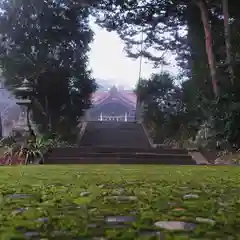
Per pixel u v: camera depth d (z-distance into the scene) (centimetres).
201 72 1658
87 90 1938
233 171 668
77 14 1756
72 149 1254
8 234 204
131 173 613
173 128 1878
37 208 281
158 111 1977
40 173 609
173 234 206
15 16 1722
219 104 1299
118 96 4747
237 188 412
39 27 1742
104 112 4672
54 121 1858
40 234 205
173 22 1727
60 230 213
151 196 348
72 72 1869
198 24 1659
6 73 1752
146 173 616
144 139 1978
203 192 378
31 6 1722
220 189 404
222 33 1527
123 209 279
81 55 1872
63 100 1859
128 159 1145
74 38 1822
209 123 1318
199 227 221
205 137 1324
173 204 304
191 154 1231
